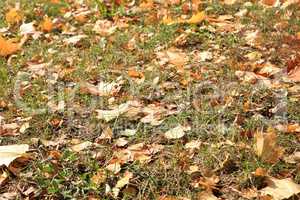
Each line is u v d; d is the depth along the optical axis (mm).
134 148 4289
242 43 6023
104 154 4270
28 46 6426
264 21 6535
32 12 7484
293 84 5133
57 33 6812
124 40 6309
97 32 6637
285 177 3910
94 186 3900
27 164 4180
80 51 6172
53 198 3855
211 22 6605
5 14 7539
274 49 5812
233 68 5441
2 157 4090
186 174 3965
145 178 3971
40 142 4457
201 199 3715
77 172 4074
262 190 3736
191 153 4195
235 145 4211
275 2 6996
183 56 5809
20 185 3998
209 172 3957
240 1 7184
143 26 6727
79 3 7758
